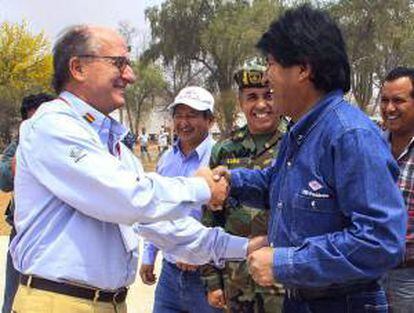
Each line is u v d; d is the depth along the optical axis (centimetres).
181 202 274
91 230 270
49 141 265
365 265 223
